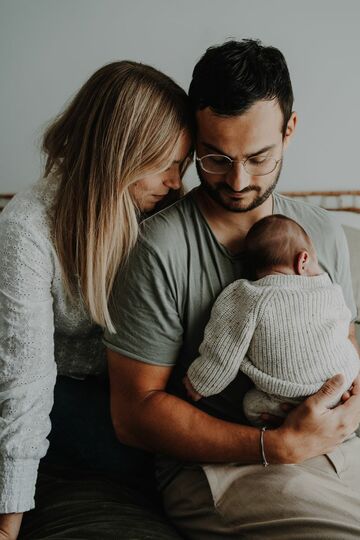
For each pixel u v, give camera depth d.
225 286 0.95
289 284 0.89
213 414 0.98
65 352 1.10
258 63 0.81
